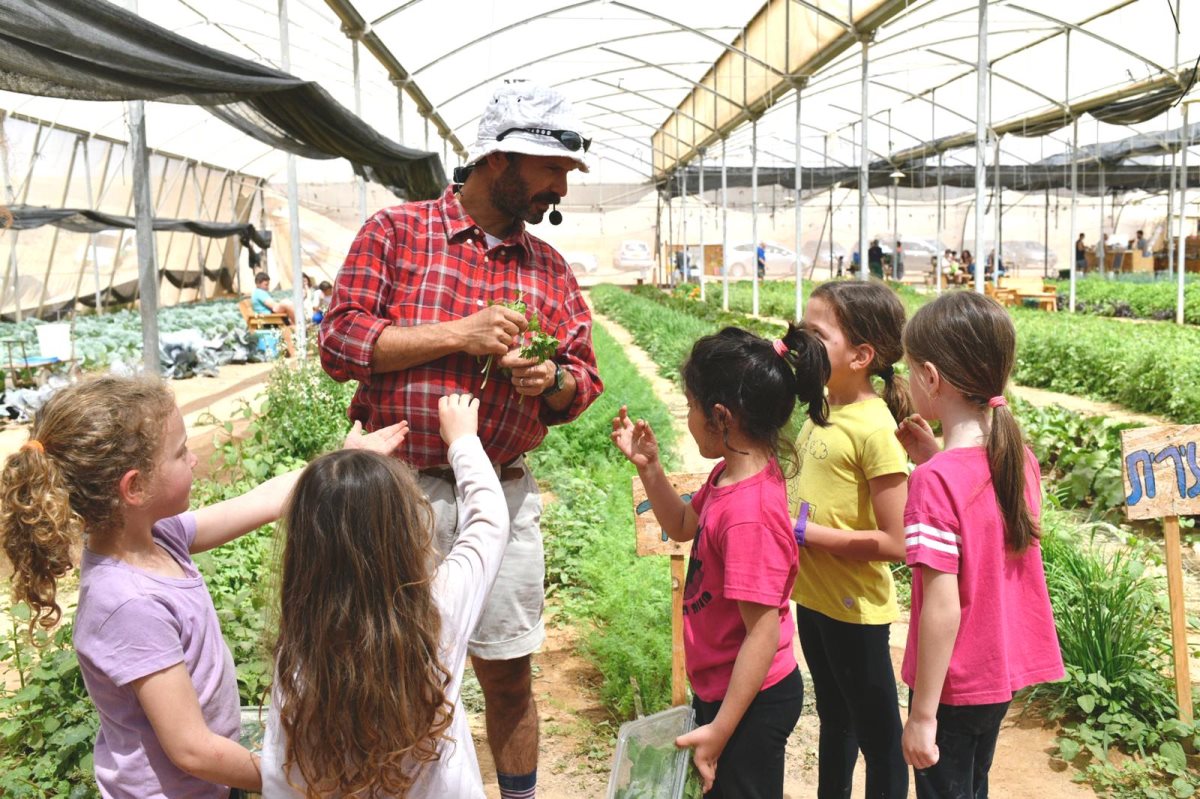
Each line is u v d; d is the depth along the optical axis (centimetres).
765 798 260
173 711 192
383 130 2438
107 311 2469
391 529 189
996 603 243
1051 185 3372
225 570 518
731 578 241
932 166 3459
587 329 302
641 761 269
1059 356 1406
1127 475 380
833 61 1923
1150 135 2564
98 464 189
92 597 194
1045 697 424
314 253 3884
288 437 869
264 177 3547
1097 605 428
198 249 3089
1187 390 1066
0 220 464
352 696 183
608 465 841
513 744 303
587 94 2759
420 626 190
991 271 3344
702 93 2675
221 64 659
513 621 293
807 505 300
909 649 259
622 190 4500
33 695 375
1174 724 374
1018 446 242
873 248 3462
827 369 269
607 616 488
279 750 191
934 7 1638
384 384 271
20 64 476
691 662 268
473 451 231
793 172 3678
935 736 244
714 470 281
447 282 276
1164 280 2969
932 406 260
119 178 2330
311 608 186
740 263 4575
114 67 538
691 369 258
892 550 277
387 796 190
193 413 1285
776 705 259
